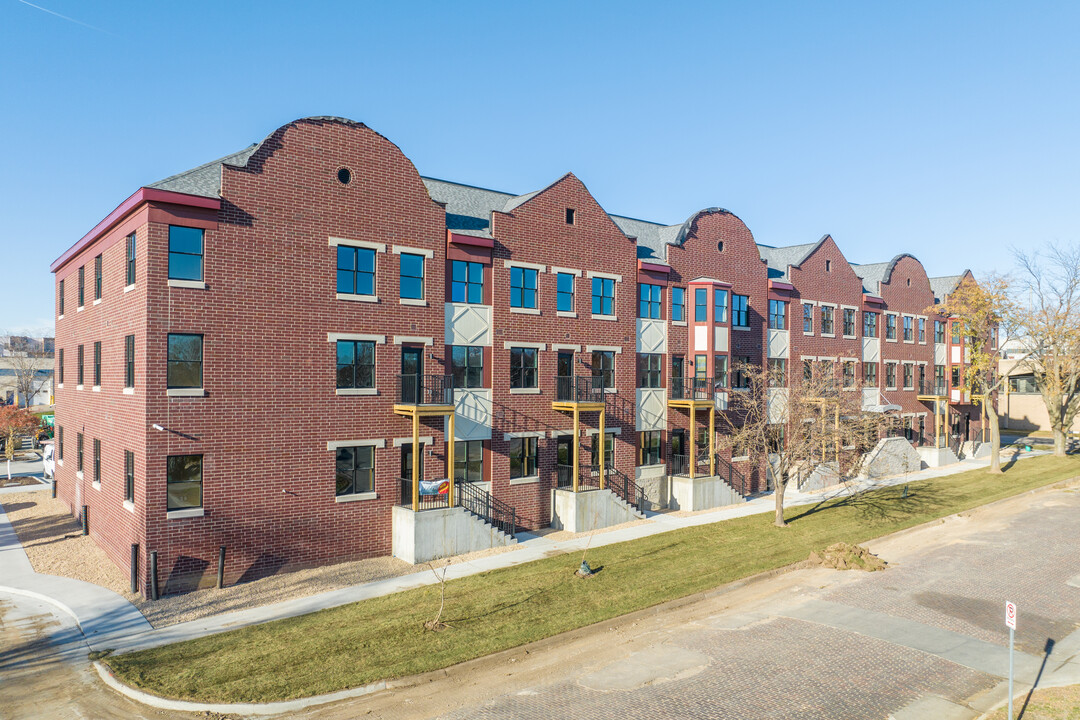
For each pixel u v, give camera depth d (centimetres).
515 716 1326
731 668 1552
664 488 3334
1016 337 4909
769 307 3938
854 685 1473
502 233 2738
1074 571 2336
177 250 2030
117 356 2283
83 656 1584
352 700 1388
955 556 2531
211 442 2066
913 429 5028
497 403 2714
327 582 2097
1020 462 4909
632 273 3206
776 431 3456
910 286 5100
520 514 2772
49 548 2444
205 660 1527
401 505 2434
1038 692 1445
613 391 3109
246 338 2130
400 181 2462
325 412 2281
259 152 2155
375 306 2395
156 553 1961
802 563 2394
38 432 5709
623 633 1762
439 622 1744
